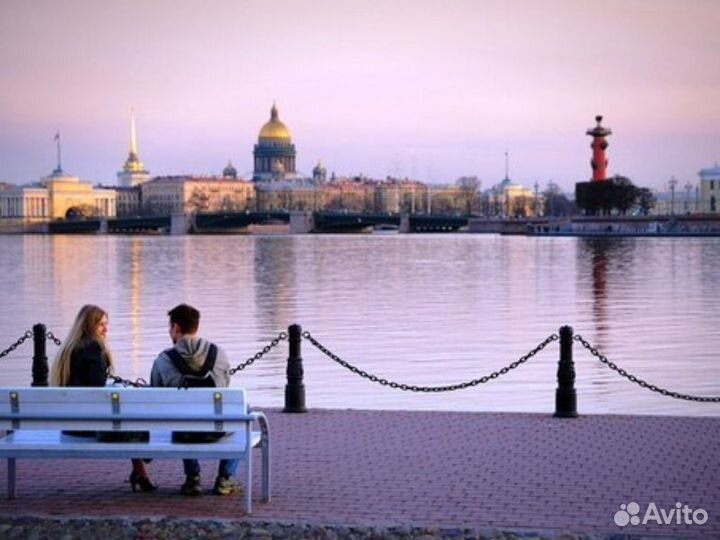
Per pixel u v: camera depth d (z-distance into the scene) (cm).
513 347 6588
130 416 1912
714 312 8769
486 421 2825
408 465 2312
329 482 2167
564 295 10662
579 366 5559
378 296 10688
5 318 8819
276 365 5572
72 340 2056
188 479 2059
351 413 2961
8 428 1938
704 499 2027
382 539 1773
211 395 1914
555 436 2614
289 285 12350
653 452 2428
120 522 1856
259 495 2066
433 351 6381
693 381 5100
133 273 14900
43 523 1856
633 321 8138
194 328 2061
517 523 1873
